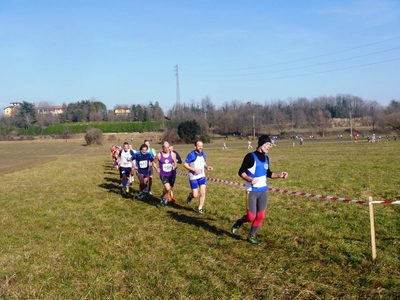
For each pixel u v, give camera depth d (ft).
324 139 252.21
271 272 19.26
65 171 85.25
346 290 16.87
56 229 29.78
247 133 299.17
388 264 19.77
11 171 92.12
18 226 31.14
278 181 53.98
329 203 36.55
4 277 19.74
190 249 23.40
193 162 33.88
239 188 49.34
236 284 17.80
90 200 43.50
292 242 24.22
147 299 16.63
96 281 18.70
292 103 396.16
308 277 18.45
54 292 17.61
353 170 64.80
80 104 523.70
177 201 40.50
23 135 357.61
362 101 431.02
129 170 49.34
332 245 23.16
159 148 212.43
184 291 17.31
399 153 103.86
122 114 510.17
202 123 296.30
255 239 24.53
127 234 27.43
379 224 27.91
